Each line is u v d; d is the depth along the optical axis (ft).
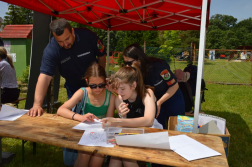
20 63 35.50
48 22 16.17
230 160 9.83
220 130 7.43
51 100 15.99
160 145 4.41
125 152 4.30
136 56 7.89
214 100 23.27
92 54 8.90
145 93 6.53
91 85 6.68
